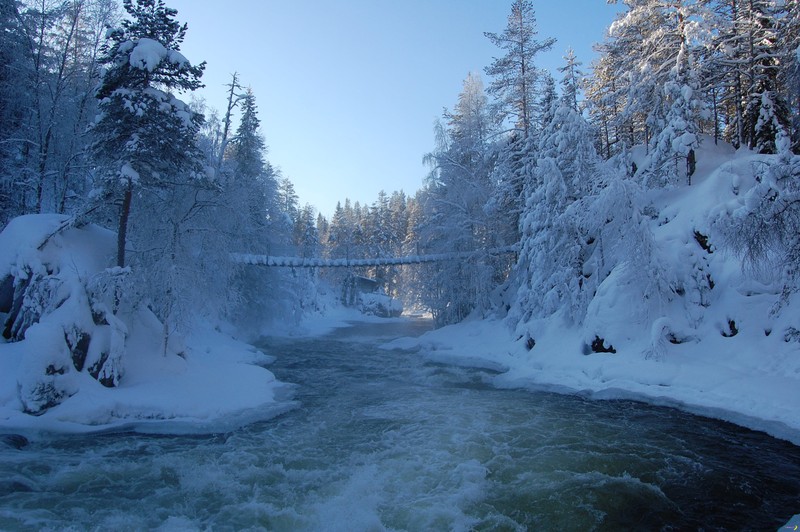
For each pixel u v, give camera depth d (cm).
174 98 1656
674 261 1820
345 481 906
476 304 3191
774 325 1458
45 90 2405
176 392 1417
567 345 1986
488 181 3328
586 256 2384
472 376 2028
